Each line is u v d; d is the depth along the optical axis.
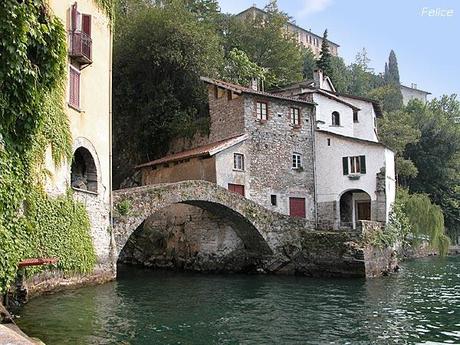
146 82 37.84
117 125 38.44
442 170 53.66
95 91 19.78
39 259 12.70
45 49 11.39
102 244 19.44
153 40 36.88
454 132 55.22
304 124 34.53
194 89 37.75
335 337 12.70
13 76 10.33
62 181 16.28
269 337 12.55
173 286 22.38
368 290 21.48
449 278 26.28
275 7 54.31
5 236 11.25
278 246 28.09
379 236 27.95
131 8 43.19
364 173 32.53
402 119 55.84
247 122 31.70
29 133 11.71
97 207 19.27
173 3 41.53
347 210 35.88
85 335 11.05
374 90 80.38
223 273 29.02
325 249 26.95
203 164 30.36
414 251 42.03
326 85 44.69
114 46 38.00
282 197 32.59
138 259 34.41
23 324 11.53
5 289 11.31
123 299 16.62
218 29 51.22
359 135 41.31
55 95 15.80
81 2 18.84
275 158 32.66
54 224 15.42
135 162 38.47
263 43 51.59
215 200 25.27
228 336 12.49
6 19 9.98
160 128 36.88
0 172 10.91
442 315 15.75
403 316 15.58
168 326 13.25
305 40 96.69
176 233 32.16
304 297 19.42
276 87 46.91
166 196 23.00
